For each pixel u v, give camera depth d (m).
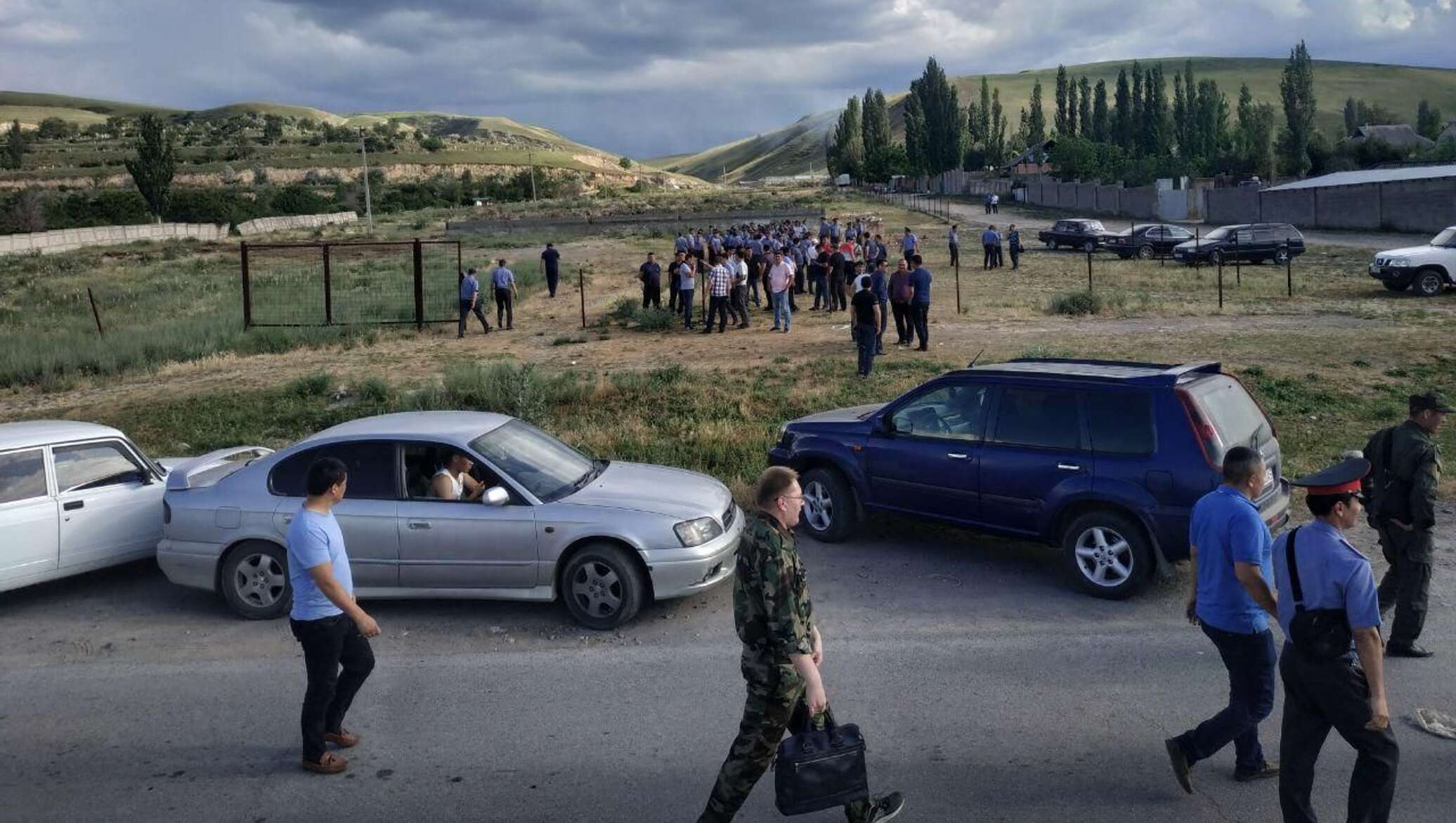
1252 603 4.91
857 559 9.10
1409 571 6.53
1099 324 21.80
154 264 48.41
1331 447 12.18
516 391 14.79
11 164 157.38
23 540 8.38
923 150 111.88
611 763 5.62
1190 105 114.06
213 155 177.88
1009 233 35.75
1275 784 5.21
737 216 69.44
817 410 14.54
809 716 4.64
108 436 9.14
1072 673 6.61
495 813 5.14
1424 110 130.75
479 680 6.82
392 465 7.99
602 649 7.32
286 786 5.50
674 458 12.29
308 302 29.55
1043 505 8.12
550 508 7.75
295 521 5.39
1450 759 5.35
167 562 8.23
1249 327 20.67
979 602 7.96
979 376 8.66
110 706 6.59
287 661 7.30
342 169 167.88
